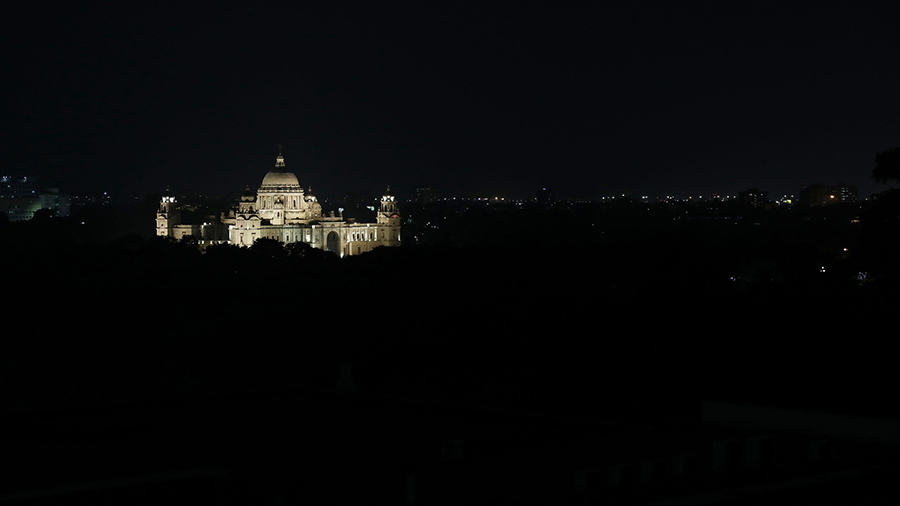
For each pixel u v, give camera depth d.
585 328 127.38
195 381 132.88
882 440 41.41
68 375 138.38
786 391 97.31
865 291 134.00
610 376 110.31
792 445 39.91
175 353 136.62
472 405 58.19
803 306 116.81
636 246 150.25
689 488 33.94
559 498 32.66
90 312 153.62
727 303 129.12
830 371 101.75
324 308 147.88
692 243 144.50
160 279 190.62
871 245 133.62
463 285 150.75
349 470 41.59
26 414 55.75
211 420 54.22
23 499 36.97
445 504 32.84
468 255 162.75
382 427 52.22
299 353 132.50
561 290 140.88
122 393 135.75
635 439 40.41
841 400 91.50
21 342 140.12
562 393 103.19
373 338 131.50
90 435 49.81
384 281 167.50
